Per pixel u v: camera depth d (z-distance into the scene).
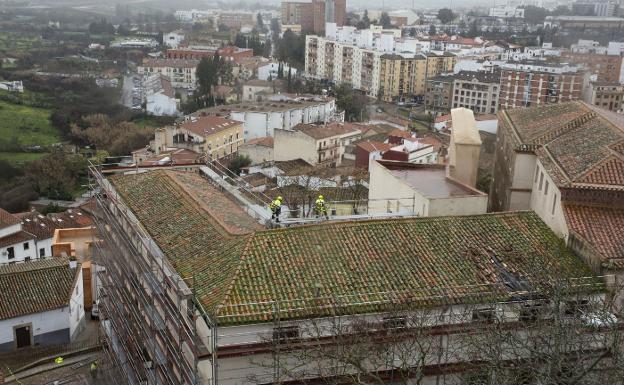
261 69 193.75
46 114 152.50
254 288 26.78
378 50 193.25
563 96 146.50
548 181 35.78
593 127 38.28
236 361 25.64
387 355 26.05
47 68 199.12
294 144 105.81
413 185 39.84
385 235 30.80
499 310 27.73
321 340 25.89
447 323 27.27
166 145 115.44
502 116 47.53
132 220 35.34
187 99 171.88
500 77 157.38
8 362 46.28
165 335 31.27
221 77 184.62
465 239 31.36
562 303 27.89
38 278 50.47
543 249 31.36
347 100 157.50
